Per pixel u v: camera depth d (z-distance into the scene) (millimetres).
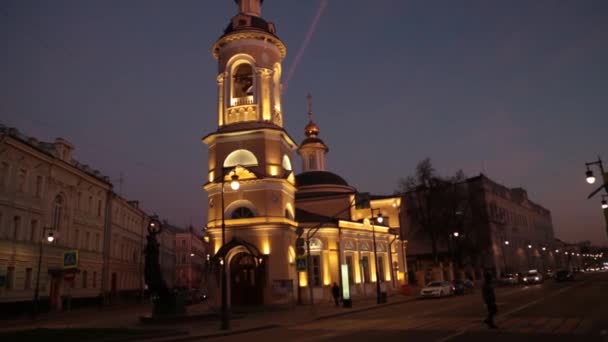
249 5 38750
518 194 102688
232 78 36125
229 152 34781
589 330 15609
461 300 36375
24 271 35156
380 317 24969
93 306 46125
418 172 61156
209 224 34250
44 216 38031
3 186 33031
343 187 52219
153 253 25578
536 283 61375
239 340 17625
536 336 14742
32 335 17812
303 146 55656
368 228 45438
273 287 32188
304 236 38344
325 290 38719
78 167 45469
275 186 33844
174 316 24312
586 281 58812
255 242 33031
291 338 17375
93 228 47312
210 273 33844
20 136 36000
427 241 69875
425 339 15023
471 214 65062
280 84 38250
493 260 71750
